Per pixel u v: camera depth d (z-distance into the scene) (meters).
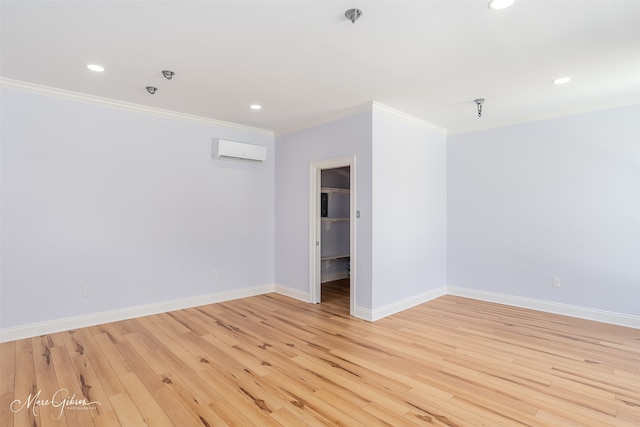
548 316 4.09
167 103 3.92
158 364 2.79
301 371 2.68
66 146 3.58
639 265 3.66
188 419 2.07
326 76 3.11
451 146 5.17
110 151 3.85
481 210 4.86
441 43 2.49
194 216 4.50
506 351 3.05
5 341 3.25
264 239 5.25
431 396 2.32
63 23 2.22
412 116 4.41
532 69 2.94
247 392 2.37
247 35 2.38
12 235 3.31
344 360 2.88
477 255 4.91
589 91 3.49
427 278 4.83
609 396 2.31
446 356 2.95
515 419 2.06
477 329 3.63
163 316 4.07
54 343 3.21
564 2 1.99
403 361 2.86
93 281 3.75
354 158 4.09
